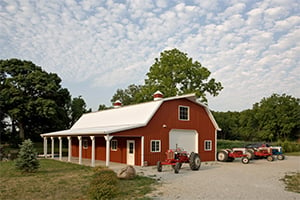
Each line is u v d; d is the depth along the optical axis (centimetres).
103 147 2311
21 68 3594
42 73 3603
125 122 2106
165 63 3688
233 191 1005
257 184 1151
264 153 2395
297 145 3966
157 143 1947
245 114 6406
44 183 1173
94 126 2522
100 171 1201
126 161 2005
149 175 1392
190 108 2233
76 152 2792
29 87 3525
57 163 2003
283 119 5444
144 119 1905
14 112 3194
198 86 3700
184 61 3644
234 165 1936
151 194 951
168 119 2047
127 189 1031
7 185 1139
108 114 2602
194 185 1117
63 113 3875
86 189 1034
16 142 3578
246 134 6144
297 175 1423
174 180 1238
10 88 3338
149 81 3731
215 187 1077
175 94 3456
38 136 4238
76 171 1543
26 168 1491
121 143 2081
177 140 2098
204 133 2317
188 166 1816
